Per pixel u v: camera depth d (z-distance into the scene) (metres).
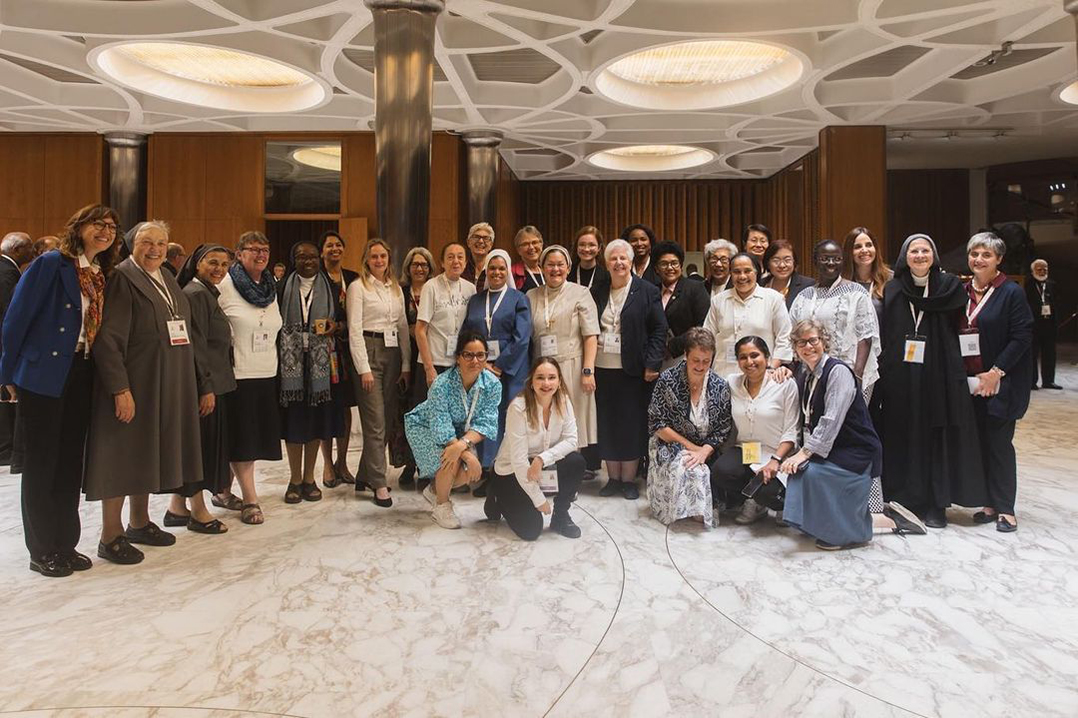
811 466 3.42
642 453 4.33
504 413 4.14
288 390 3.99
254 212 10.66
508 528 3.70
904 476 3.74
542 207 14.23
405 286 4.70
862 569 3.12
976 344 3.63
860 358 3.78
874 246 4.02
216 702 2.02
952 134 10.46
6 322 2.84
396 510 4.02
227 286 3.72
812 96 8.35
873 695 2.09
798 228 12.57
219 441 3.60
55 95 9.02
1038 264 9.42
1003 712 2.01
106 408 3.03
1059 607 2.72
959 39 6.76
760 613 2.66
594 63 7.40
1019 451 5.60
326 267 4.36
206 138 10.66
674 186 14.10
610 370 4.31
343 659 2.28
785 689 2.12
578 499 4.32
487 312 4.16
